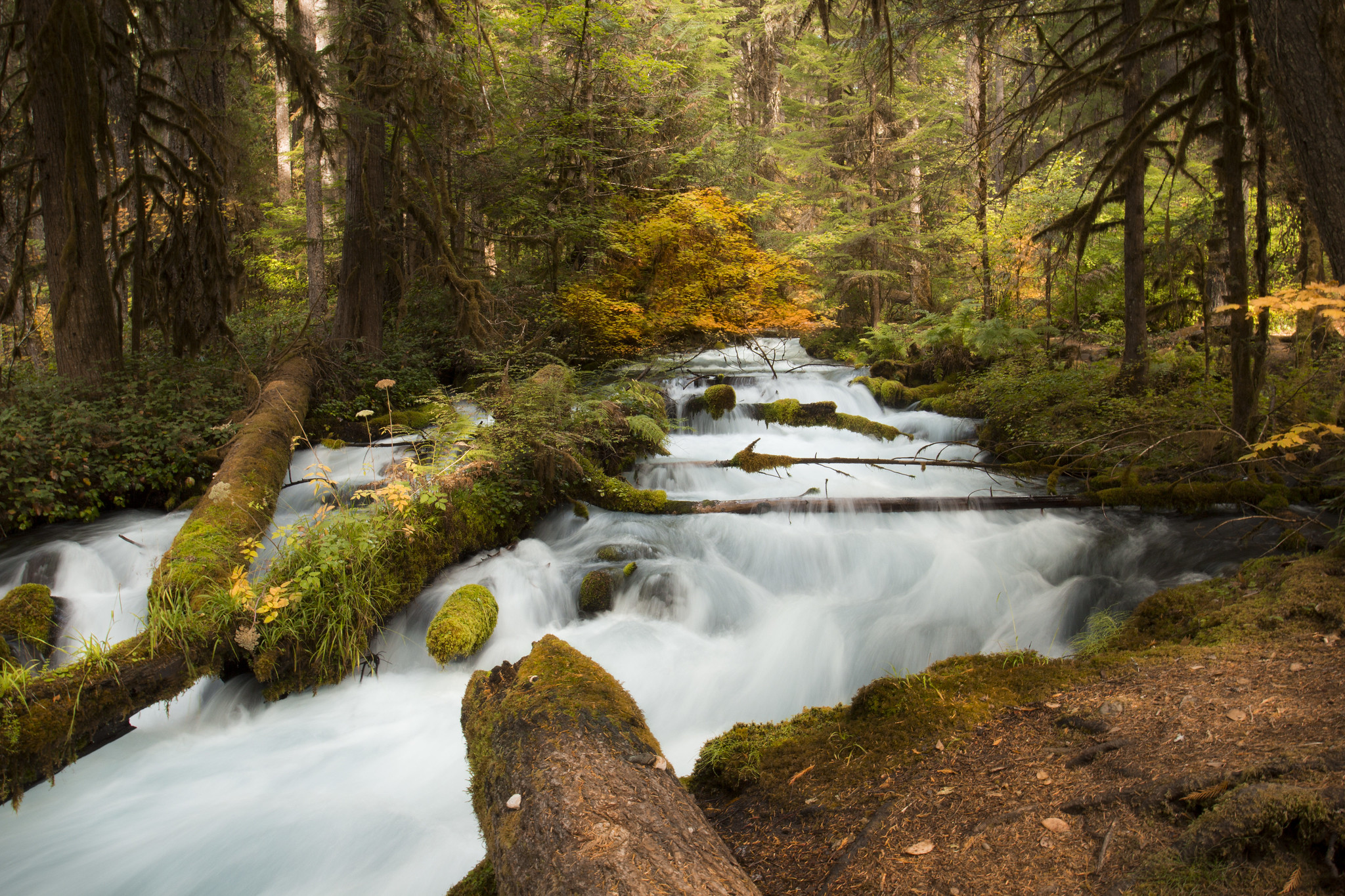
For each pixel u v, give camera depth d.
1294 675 3.24
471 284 12.44
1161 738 2.90
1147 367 10.18
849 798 3.09
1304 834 2.12
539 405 9.10
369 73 12.57
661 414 11.09
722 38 20.84
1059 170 16.50
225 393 10.48
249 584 5.52
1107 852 2.34
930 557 7.19
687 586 6.92
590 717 3.09
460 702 5.62
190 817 4.33
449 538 7.24
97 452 8.68
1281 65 5.02
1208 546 6.54
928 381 14.53
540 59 17.03
